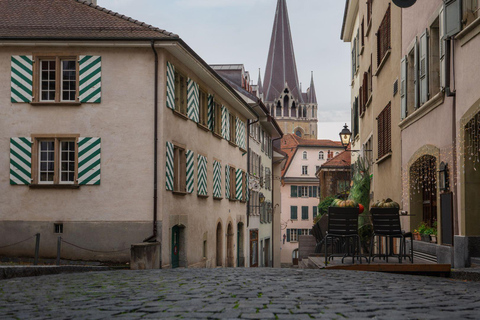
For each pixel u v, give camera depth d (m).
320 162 99.69
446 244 12.67
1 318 5.63
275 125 46.62
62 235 21.36
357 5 31.08
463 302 6.31
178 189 23.97
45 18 22.70
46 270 14.77
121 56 21.61
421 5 15.01
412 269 11.69
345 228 12.28
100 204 21.38
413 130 15.88
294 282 9.05
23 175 21.45
